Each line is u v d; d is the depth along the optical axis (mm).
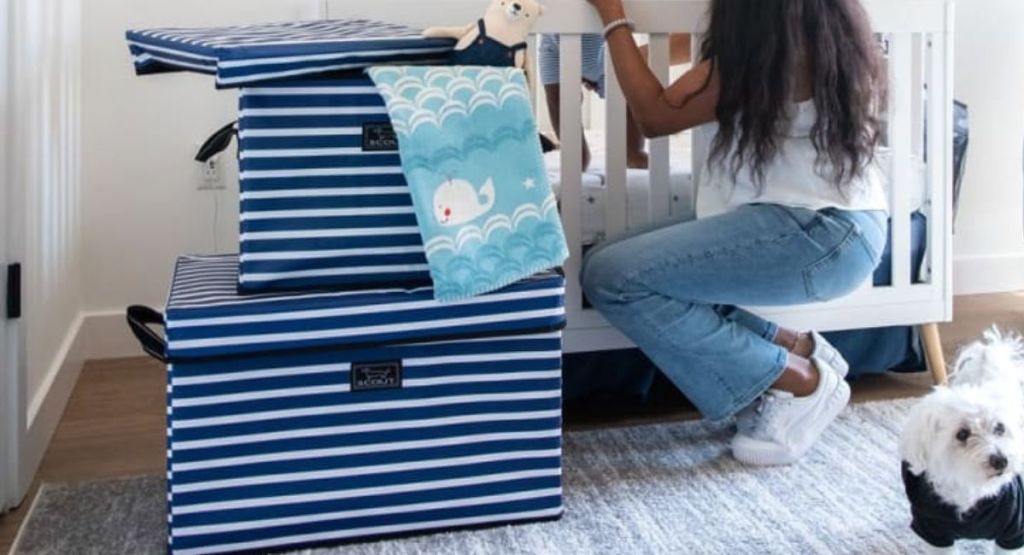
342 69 1312
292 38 1338
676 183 1917
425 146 1289
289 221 1302
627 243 1623
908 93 1953
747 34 1460
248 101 1265
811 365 1641
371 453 1318
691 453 1689
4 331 1437
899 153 1963
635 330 1607
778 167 1570
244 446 1264
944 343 2449
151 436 1825
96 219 2424
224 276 1446
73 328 2203
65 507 1461
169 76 2432
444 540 1346
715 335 1590
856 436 1752
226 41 1304
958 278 3086
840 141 1510
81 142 2371
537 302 1353
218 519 1266
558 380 1387
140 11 2398
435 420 1339
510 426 1374
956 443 1122
